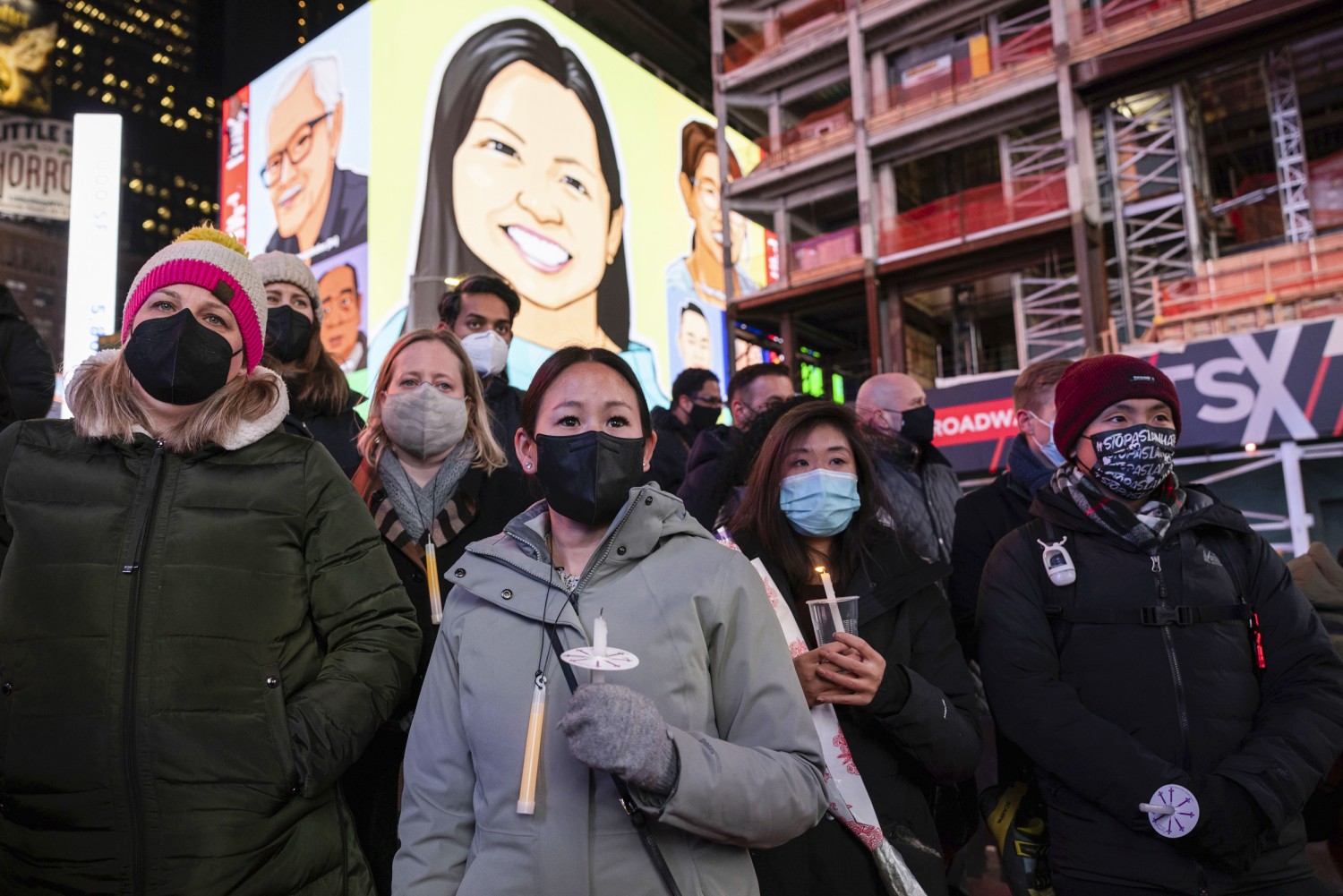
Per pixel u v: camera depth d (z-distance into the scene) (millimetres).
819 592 2180
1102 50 16625
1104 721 1937
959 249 18406
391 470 2455
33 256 64438
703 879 1302
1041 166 18109
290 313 2744
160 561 1562
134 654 1504
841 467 2227
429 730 1495
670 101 32750
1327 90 19688
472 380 2584
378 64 24953
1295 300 12031
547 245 26734
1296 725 1862
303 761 1559
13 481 1620
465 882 1321
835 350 30547
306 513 1760
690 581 1449
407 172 24328
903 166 21578
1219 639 1980
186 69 106250
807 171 21062
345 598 1769
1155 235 17297
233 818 1497
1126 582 2053
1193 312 12961
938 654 2100
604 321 28172
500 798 1327
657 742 1183
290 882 1555
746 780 1249
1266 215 18375
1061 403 2252
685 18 39062
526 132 26734
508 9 26953
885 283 19859
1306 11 14445
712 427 3602
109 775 1463
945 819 2303
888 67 20047
